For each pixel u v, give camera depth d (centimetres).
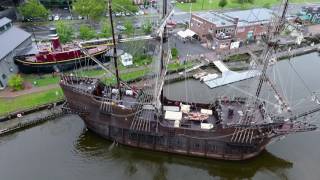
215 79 6638
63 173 4331
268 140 4359
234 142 4284
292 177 4328
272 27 4356
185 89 6369
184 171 4550
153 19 9088
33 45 7175
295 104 5834
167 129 4353
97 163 4575
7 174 4238
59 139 4956
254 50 7869
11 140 4912
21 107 5372
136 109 4406
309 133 5128
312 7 10250
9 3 9488
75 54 6519
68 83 4925
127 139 4669
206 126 4366
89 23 9081
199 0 11950
